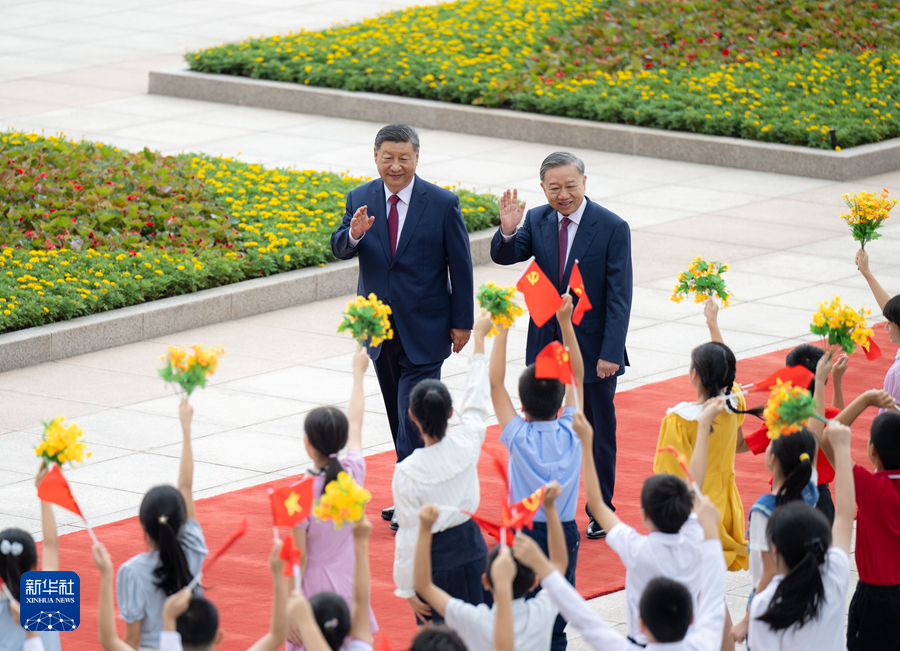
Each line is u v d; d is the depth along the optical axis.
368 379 19.89
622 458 16.62
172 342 21.39
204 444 17.05
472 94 37.62
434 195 15.05
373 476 16.14
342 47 41.19
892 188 31.23
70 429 9.30
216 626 8.69
